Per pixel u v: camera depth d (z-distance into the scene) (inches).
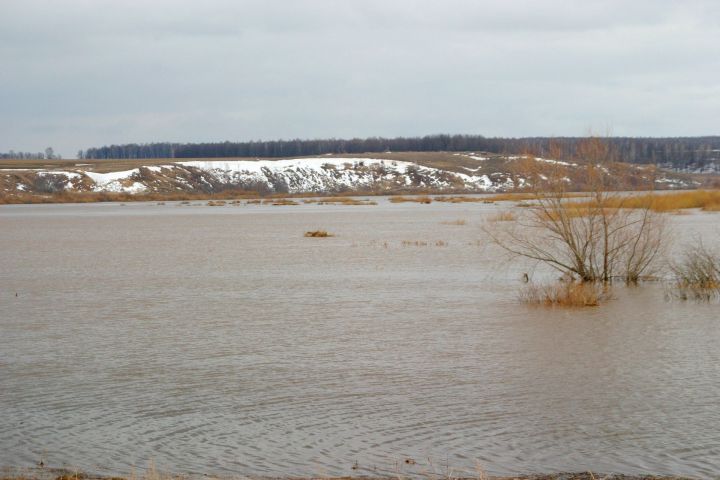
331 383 668.7
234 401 619.5
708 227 2166.6
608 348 783.1
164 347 819.4
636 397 613.3
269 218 3489.2
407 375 691.4
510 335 855.7
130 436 538.0
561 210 1237.1
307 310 1040.2
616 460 479.5
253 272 1466.5
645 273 1300.4
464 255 1706.4
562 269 1384.1
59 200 6235.2
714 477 449.7
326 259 1683.1
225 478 454.0
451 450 502.0
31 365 744.3
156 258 1761.8
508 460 481.7
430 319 962.1
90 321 975.0
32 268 1576.0
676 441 512.1
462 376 685.3
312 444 517.3
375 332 887.1
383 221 3083.2
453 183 7672.2
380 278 1355.8
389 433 537.6
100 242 2239.2
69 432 547.8
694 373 682.2
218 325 941.8
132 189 6943.9
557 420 558.9
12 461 490.0
